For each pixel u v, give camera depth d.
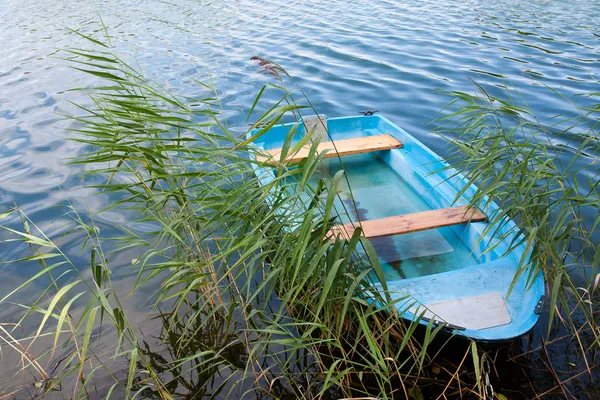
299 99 6.26
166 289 2.68
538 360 2.65
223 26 9.77
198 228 3.08
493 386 2.51
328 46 8.16
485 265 2.93
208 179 3.07
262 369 2.72
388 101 6.07
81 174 4.75
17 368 2.77
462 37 8.16
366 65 7.23
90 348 2.90
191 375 2.72
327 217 2.15
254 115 5.87
